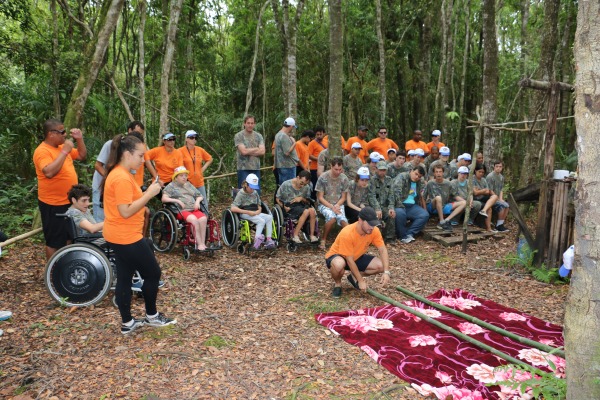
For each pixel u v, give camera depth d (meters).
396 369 3.45
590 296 2.21
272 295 5.05
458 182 8.18
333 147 7.68
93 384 3.13
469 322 4.43
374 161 7.48
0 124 8.52
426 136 13.04
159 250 6.51
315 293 5.16
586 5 2.17
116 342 3.76
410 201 7.78
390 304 4.81
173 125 11.34
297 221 6.74
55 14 8.33
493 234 7.91
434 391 3.13
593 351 2.20
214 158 12.09
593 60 2.15
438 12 14.12
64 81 8.77
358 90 12.88
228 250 6.83
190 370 3.37
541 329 4.28
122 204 3.47
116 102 9.78
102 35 6.67
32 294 4.73
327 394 3.12
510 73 14.70
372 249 7.21
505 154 14.85
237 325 4.22
